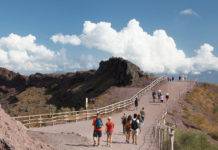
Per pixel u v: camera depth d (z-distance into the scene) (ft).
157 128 105.29
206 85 280.51
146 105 202.49
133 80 307.37
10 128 57.31
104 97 266.16
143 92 243.60
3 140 52.13
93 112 166.81
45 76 483.51
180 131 119.34
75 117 152.25
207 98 251.19
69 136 95.96
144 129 128.57
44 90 456.04
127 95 264.52
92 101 259.39
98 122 91.09
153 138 109.09
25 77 525.75
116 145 95.81
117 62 333.62
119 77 317.42
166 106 200.03
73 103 338.13
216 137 153.38
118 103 187.62
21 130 61.05
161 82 293.84
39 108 295.89
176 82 296.30
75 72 453.17
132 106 198.18
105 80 337.11
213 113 222.07
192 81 298.76
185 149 104.99
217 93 269.44
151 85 265.75
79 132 115.85
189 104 220.43
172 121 165.58
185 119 181.78
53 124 138.72
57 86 444.14
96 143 95.20
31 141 60.34
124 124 113.80
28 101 431.84
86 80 393.29
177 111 193.47
